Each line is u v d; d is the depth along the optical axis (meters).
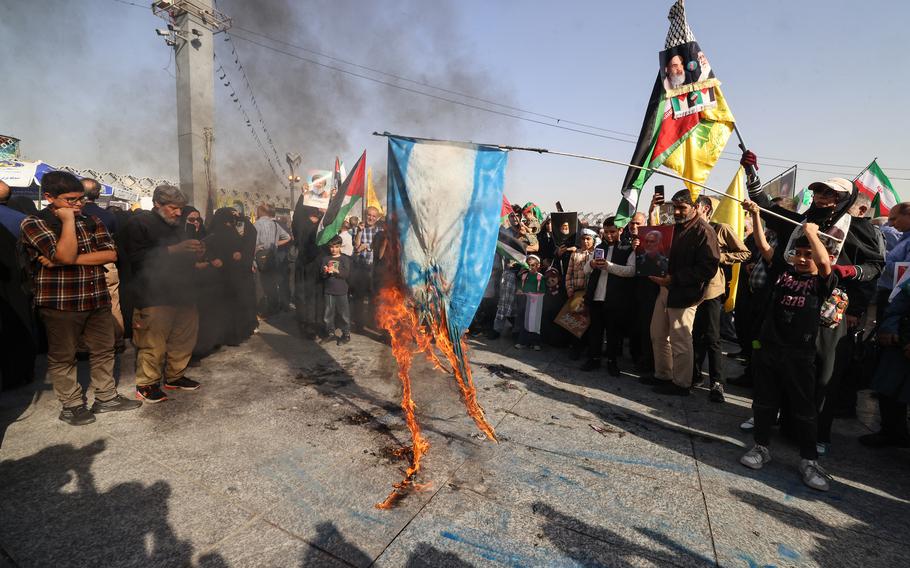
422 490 2.58
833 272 2.82
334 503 2.41
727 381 4.94
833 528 2.43
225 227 5.28
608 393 4.41
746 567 2.10
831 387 3.27
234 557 2.00
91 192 4.93
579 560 2.09
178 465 2.71
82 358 4.64
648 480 2.84
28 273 3.05
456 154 2.70
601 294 4.93
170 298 3.63
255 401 3.74
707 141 4.29
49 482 2.48
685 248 4.15
